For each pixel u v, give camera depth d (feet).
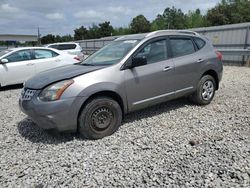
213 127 14.21
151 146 12.04
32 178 9.77
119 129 14.37
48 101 12.16
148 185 9.00
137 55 14.51
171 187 8.81
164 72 15.43
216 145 11.81
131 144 12.41
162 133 13.60
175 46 16.57
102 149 11.98
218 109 17.48
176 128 14.28
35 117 12.50
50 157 11.39
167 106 18.43
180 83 16.51
